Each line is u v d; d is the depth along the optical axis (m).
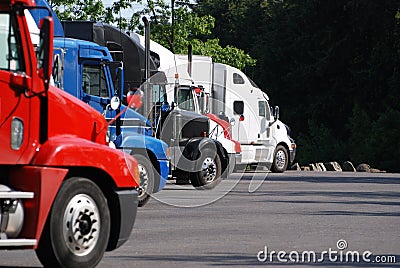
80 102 20.84
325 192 46.78
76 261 19.64
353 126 114.25
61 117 20.19
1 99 19.20
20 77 19.38
